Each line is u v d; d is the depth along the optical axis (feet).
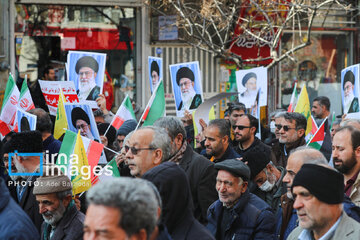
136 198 17.74
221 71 116.78
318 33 123.65
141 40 111.96
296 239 27.04
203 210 37.52
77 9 107.45
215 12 101.65
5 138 57.11
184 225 26.12
